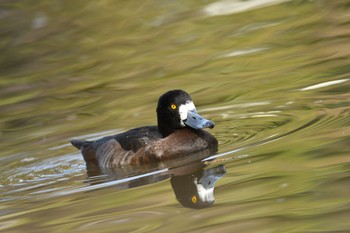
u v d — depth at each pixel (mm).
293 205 8523
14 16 22781
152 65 17953
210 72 16594
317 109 12820
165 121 12469
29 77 18938
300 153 10484
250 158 10805
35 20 22266
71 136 14109
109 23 21609
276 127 12367
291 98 13852
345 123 11602
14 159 13203
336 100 13148
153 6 22328
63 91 17391
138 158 12039
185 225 8453
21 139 14438
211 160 11242
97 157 12523
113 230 8641
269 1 21344
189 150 12031
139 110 14977
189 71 16938
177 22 20906
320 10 19797
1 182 11961
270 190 9164
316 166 9766
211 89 15398
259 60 16812
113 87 16953
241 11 20828
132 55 19047
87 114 15414
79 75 18375
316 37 17703
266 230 7934
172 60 18000
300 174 9562
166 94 12500
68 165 12508
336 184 8945
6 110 16734
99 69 18531
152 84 16547
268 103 13844
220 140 12445
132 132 12711
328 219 7957
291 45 17469
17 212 10008
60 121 15266
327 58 15938
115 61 18875
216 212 8727
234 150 11523
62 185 11281
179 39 19578
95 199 10125
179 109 12305
